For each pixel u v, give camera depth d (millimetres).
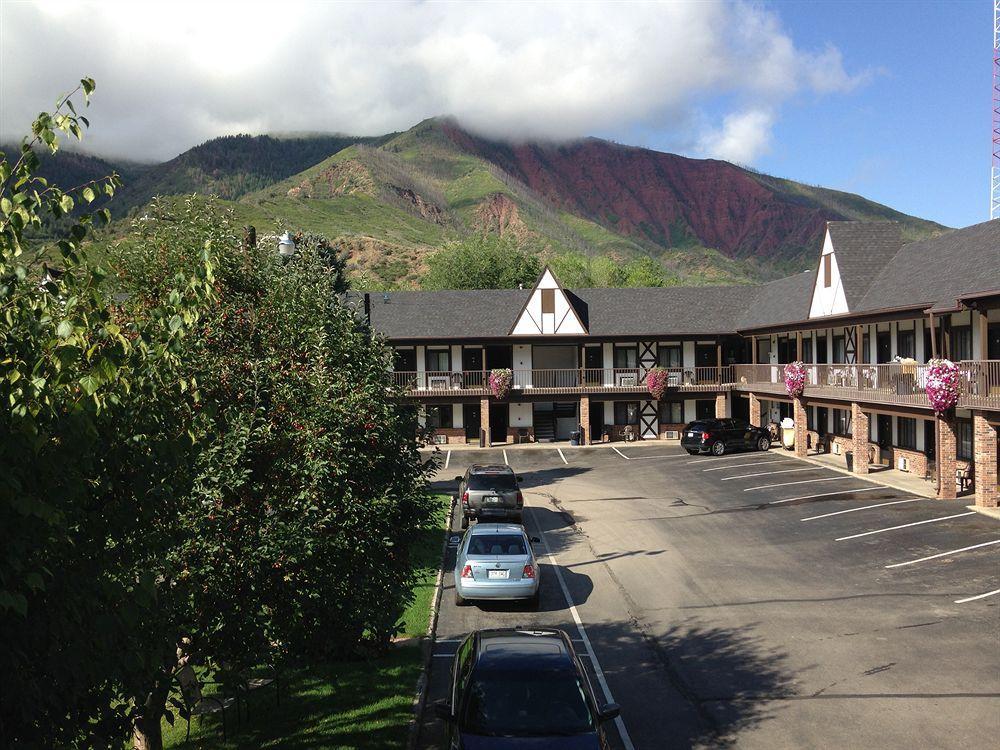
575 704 8859
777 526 23484
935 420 26141
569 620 15883
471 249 86938
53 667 5223
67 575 5418
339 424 9594
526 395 46125
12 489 4832
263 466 9383
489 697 8930
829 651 13633
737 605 16438
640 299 50781
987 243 27828
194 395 6746
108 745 5773
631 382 47719
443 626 15602
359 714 11125
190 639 8938
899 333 32594
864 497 26781
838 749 10156
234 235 11602
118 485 6180
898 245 36094
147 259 10883
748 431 40188
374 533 10305
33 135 5555
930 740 10312
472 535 17031
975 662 12875
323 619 10070
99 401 5438
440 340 46656
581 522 25625
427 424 13258
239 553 8594
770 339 47906
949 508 24234
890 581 17562
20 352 5340
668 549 21469
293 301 10797
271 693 11914
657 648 14125
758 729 10805
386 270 144750
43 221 5711
